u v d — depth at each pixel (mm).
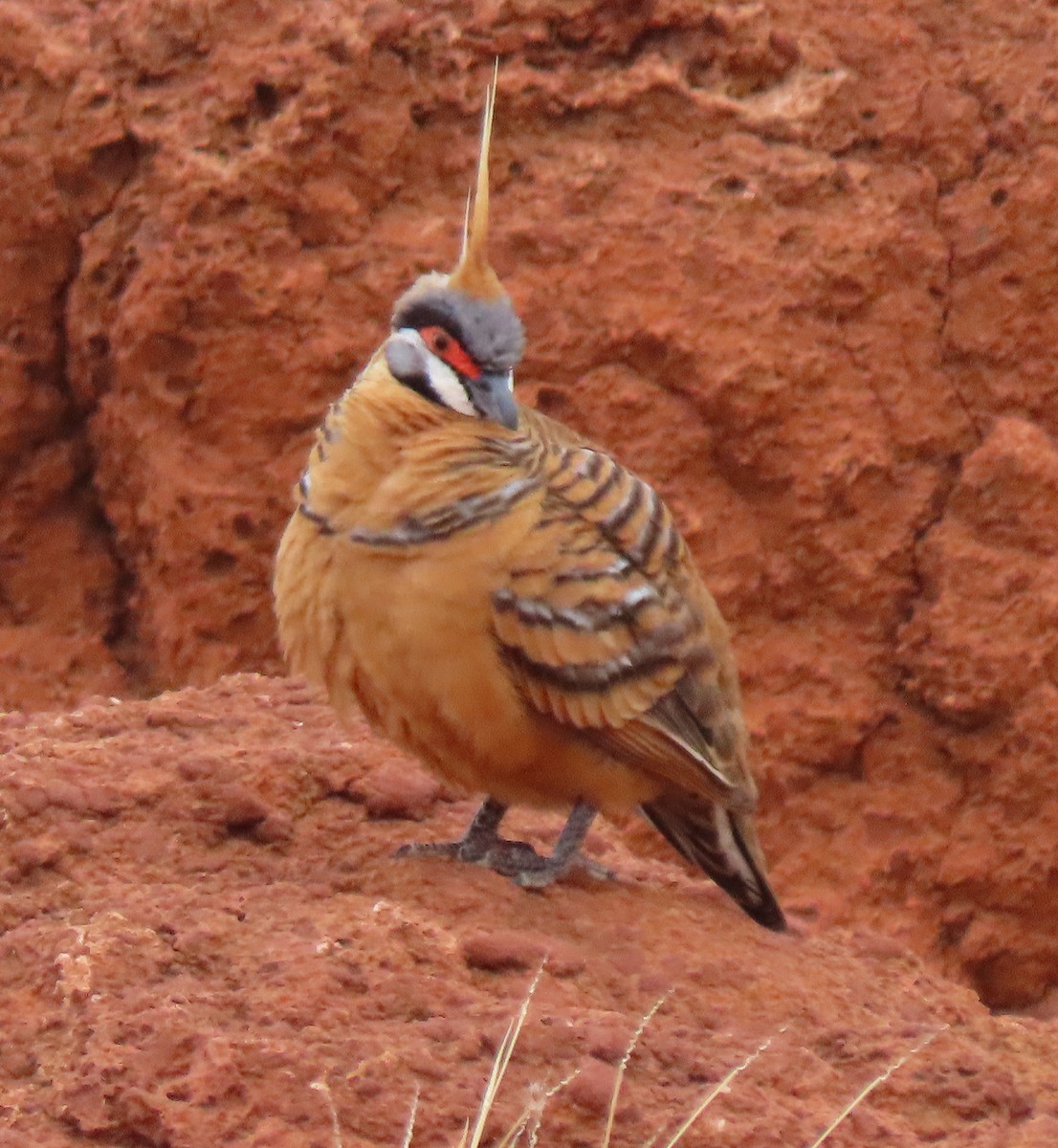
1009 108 15969
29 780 9023
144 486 15805
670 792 9398
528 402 15359
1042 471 15445
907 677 15695
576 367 15406
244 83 15398
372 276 15539
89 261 15781
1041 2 16188
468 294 8875
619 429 15422
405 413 8664
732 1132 7125
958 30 16203
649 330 15320
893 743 15703
